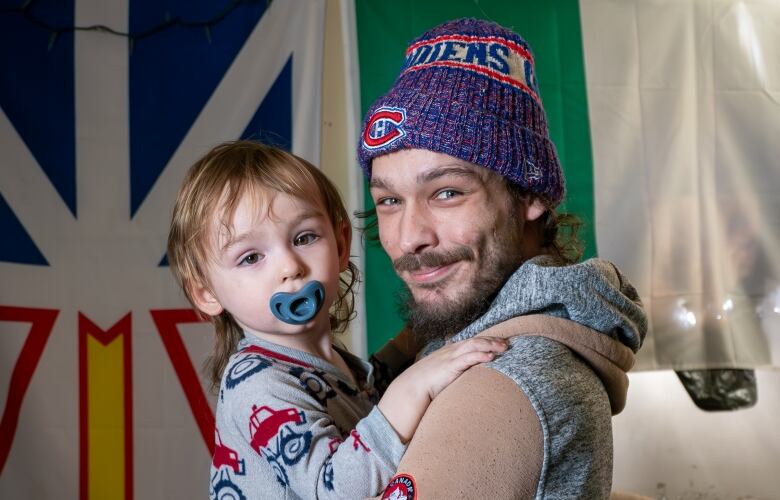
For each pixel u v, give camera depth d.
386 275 2.29
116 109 2.36
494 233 0.95
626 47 2.49
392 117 0.95
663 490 2.60
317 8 2.34
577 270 0.90
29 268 2.30
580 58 2.47
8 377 2.28
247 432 0.95
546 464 0.76
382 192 0.98
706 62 2.52
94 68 2.35
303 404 0.95
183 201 1.10
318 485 0.85
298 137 2.31
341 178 2.46
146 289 2.36
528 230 1.04
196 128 2.35
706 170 2.50
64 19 2.34
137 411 2.34
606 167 2.46
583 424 0.80
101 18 2.36
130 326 2.35
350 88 2.31
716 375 2.53
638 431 2.62
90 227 2.35
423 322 0.97
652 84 2.50
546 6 2.46
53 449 2.30
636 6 2.51
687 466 2.61
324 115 2.46
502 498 0.73
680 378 2.52
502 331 0.88
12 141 2.30
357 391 1.07
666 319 2.48
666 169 2.49
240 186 1.04
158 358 2.35
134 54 2.36
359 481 0.82
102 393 2.33
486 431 0.74
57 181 2.33
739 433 2.61
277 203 1.04
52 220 2.33
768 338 2.49
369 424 0.84
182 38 2.37
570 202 2.44
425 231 0.94
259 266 1.04
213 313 1.12
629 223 2.46
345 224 1.23
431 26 2.36
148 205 2.37
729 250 2.51
